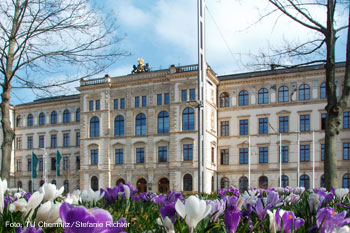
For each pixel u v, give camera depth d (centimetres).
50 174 6128
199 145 1652
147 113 5166
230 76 5350
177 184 4800
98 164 5334
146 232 244
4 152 1527
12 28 1459
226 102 5225
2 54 1430
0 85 1500
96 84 5466
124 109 5312
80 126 5572
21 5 1464
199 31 1691
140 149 5169
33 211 246
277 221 209
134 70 5534
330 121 1098
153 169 5019
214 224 219
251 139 5009
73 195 373
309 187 4650
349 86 1093
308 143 4706
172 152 4891
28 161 6366
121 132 5328
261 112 4994
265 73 5088
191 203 198
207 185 4709
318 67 4747
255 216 307
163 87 5112
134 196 436
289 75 4866
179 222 201
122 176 5200
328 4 1122
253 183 4925
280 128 4888
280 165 4656
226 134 5175
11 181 6388
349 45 1095
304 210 339
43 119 6362
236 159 5059
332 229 208
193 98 4866
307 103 4759
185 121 4894
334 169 1071
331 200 442
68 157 6031
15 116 6588
